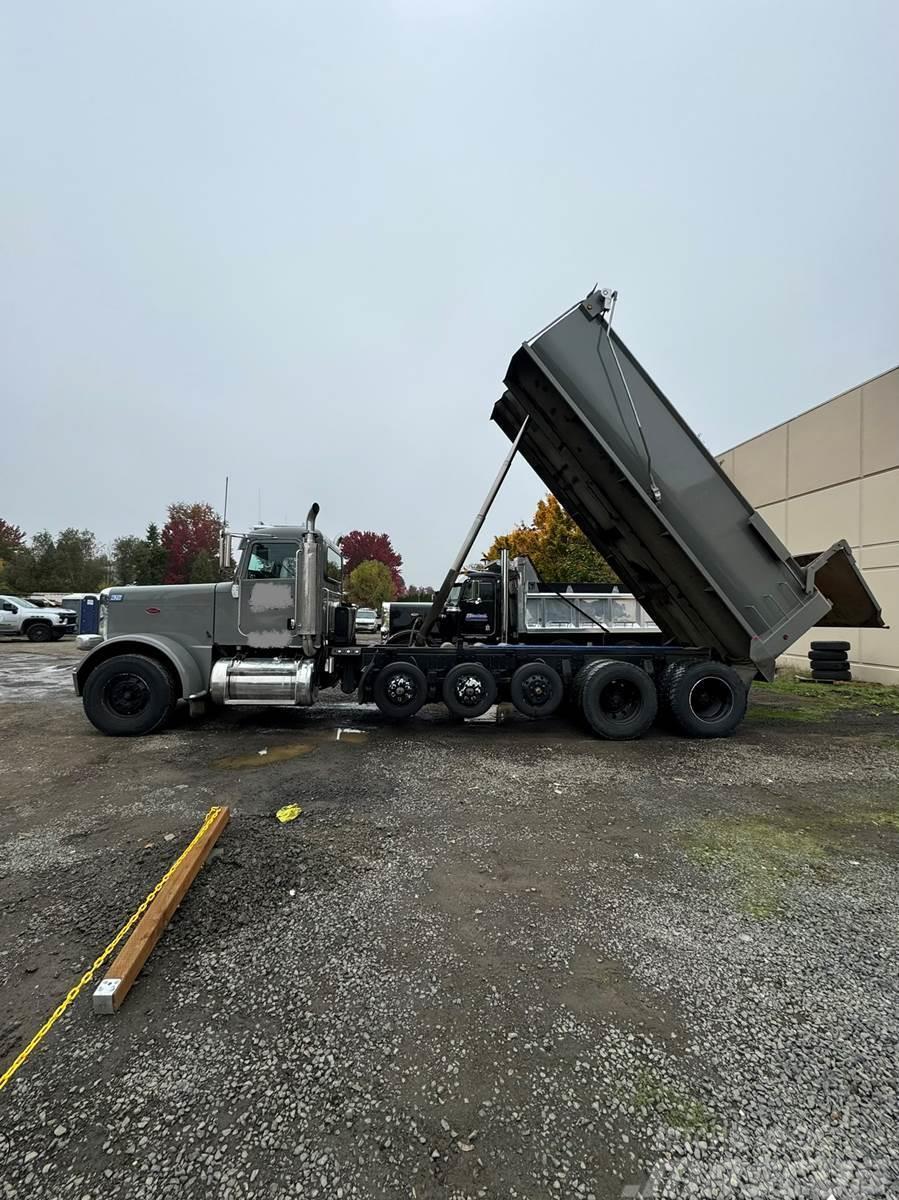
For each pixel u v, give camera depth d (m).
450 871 3.36
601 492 7.35
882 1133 1.68
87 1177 1.54
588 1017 2.16
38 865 3.40
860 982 2.38
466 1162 1.59
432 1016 2.16
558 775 5.34
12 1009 2.19
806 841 3.83
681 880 3.27
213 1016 2.16
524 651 7.49
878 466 11.57
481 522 7.47
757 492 14.95
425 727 7.49
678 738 6.93
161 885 3.09
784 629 6.61
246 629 7.13
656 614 8.61
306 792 4.78
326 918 2.84
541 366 6.44
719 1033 2.09
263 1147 1.63
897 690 10.65
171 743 6.49
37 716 8.09
